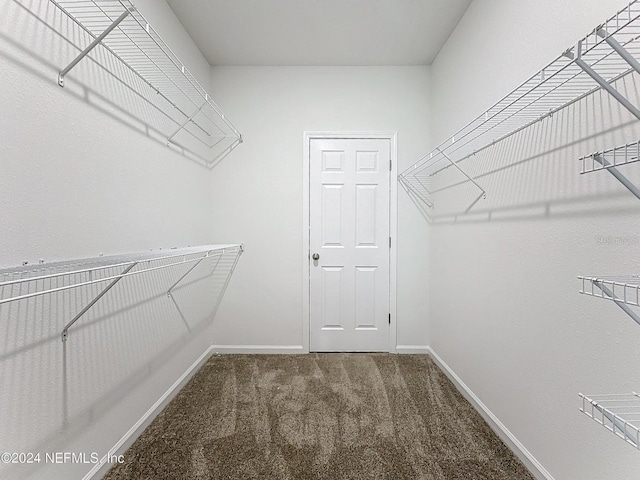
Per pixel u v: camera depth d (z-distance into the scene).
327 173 3.50
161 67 2.37
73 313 1.50
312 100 3.46
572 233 1.45
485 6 2.24
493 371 2.12
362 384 2.76
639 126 1.14
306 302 3.49
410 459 1.84
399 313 3.49
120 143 1.85
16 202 1.21
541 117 1.66
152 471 1.74
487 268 2.21
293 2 2.50
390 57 3.29
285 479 1.69
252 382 2.79
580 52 1.00
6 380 1.18
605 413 0.87
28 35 1.25
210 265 3.42
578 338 1.41
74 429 1.50
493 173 2.13
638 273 1.15
